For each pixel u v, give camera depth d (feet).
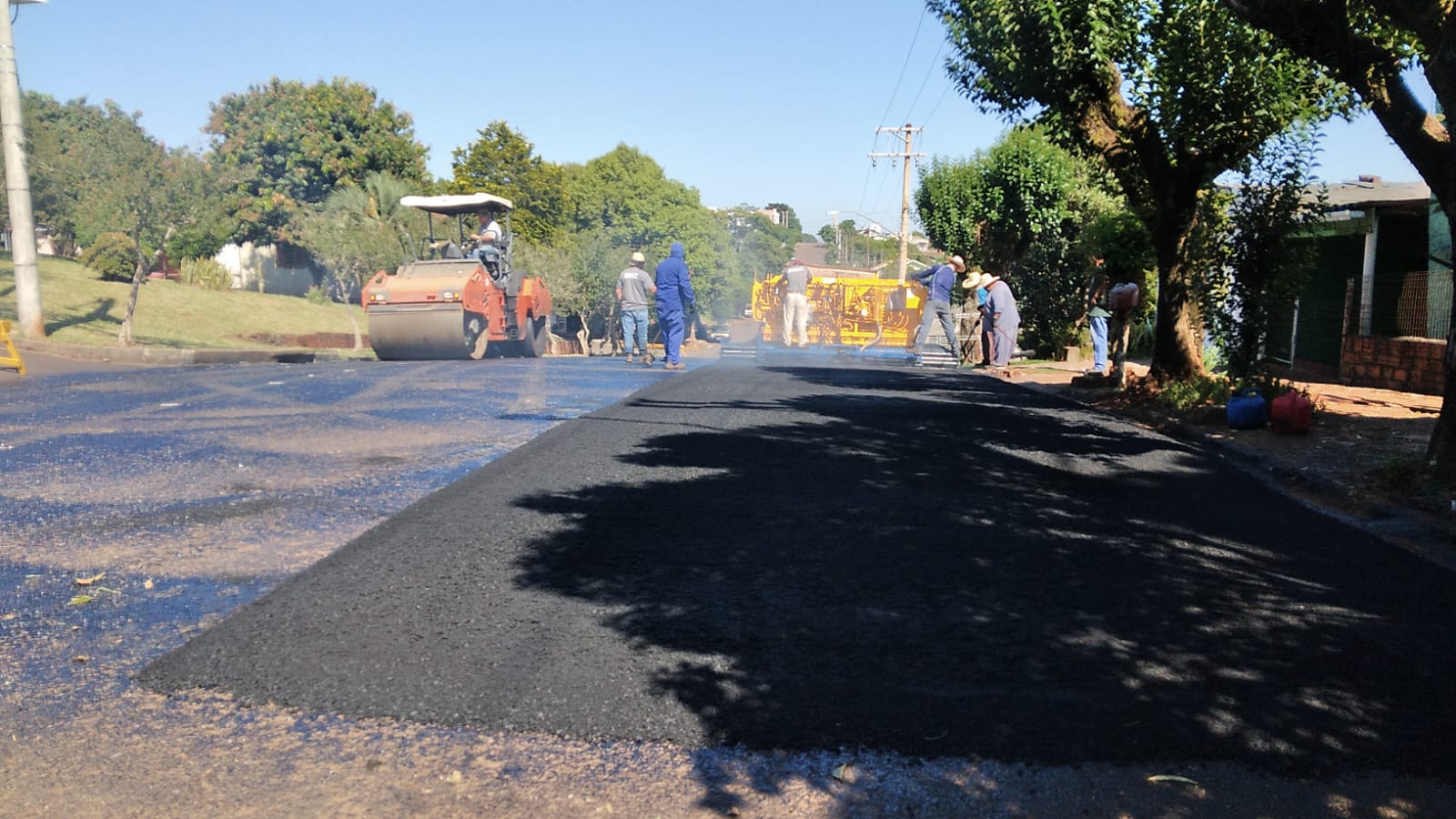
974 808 8.54
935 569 14.89
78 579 14.37
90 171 67.15
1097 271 52.85
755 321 64.44
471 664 11.27
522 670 11.12
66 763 9.23
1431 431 29.04
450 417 29.66
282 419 29.32
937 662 11.43
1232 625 12.81
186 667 11.23
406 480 20.93
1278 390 31.94
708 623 12.56
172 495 19.62
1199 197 36.99
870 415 30.86
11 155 57.31
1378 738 9.80
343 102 163.22
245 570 14.94
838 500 19.08
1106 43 34.22
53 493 19.77
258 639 12.00
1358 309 46.93
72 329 70.64
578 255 141.38
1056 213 68.03
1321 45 22.43
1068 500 19.66
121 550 15.94
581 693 10.56
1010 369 55.01
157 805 8.55
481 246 60.59
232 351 58.95
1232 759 9.36
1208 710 10.32
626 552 15.53
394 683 10.79
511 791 8.77
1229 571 15.17
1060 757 9.34
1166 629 12.62
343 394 35.14
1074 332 66.39
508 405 32.24
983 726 9.90
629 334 50.03
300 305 130.82
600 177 186.70
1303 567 15.60
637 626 12.44
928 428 28.48
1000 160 70.38
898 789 8.81
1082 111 37.52
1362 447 26.37
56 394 35.29
